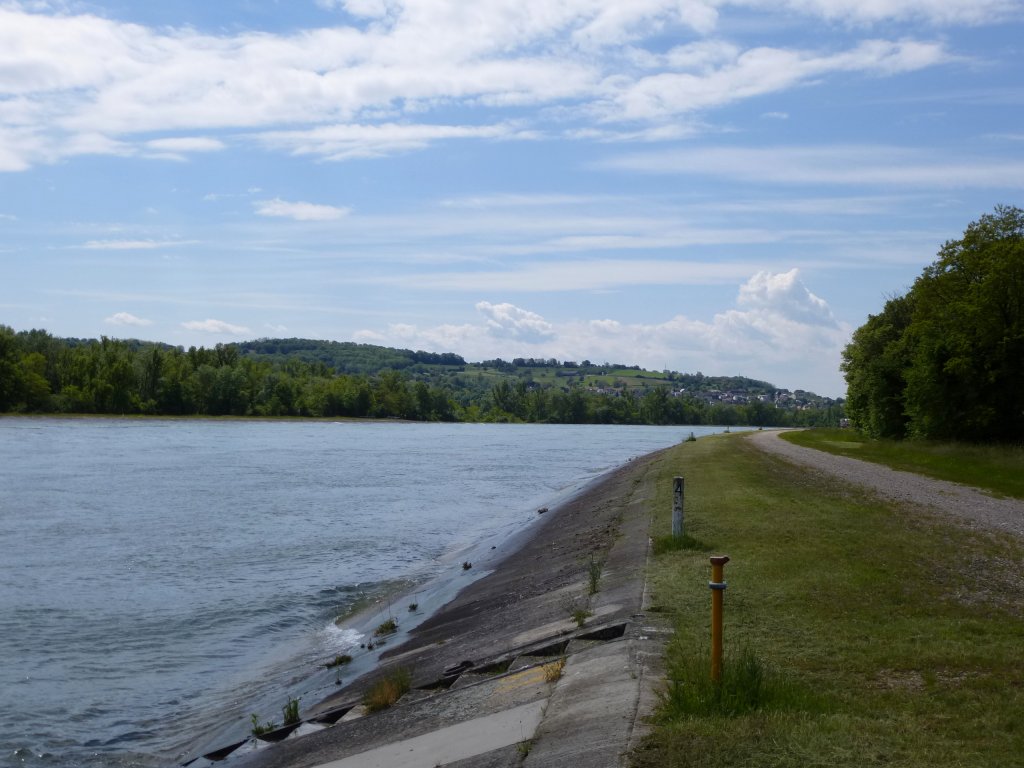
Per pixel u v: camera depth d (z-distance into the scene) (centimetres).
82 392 12588
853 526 1859
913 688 804
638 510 2442
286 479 5038
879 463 4059
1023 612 1113
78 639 1697
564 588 1522
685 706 732
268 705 1262
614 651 952
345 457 7131
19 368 11894
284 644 1658
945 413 4791
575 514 3022
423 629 1596
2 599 2022
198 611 1912
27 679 1449
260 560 2522
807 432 9100
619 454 8344
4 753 1135
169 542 2817
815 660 892
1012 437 4697
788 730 673
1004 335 4594
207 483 4716
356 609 1930
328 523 3281
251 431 11625
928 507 2291
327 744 954
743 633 998
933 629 1014
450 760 769
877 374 6019
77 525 3170
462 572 2242
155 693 1380
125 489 4353
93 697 1361
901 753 637
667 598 1178
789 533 1742
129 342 17975
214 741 1128
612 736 697
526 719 818
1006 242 4922
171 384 13750
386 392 18488
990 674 846
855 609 1112
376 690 1076
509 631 1304
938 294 5600
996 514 2189
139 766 1082
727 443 6194
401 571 2373
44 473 5091
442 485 4897
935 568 1399
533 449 9119
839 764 616
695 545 1614
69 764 1102
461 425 18512
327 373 18950
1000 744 657
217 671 1498
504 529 3131
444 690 1034
